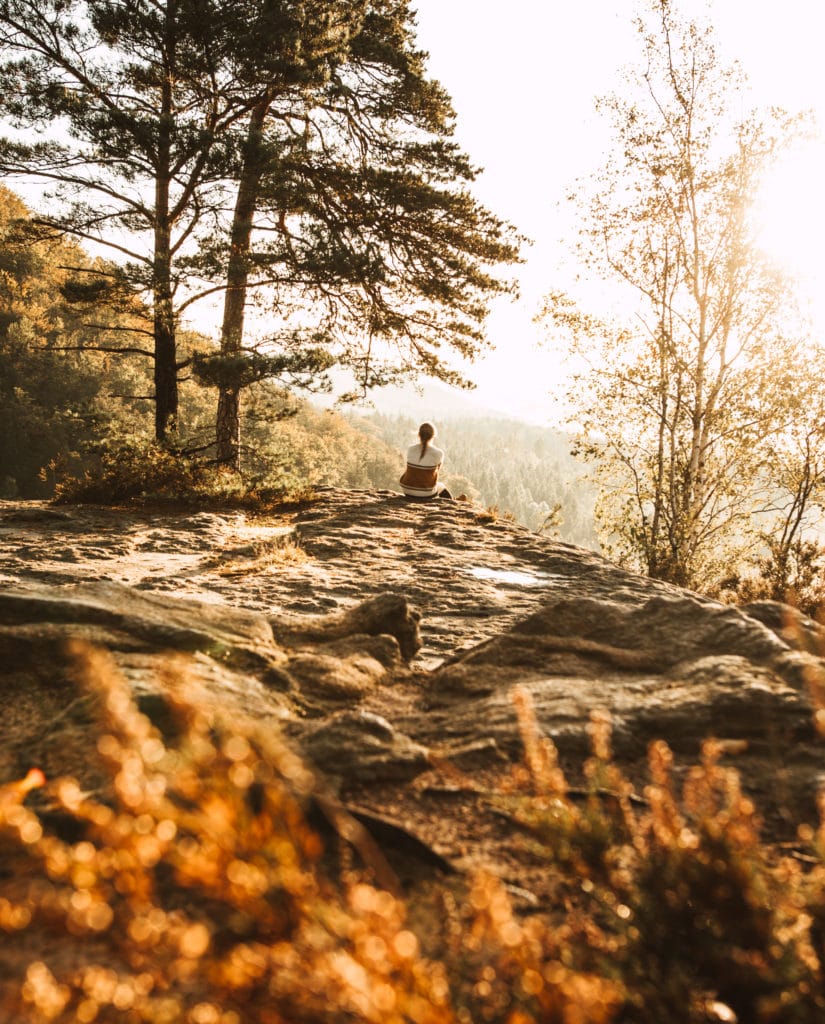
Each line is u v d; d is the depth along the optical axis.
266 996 1.33
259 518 13.05
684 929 1.71
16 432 58.28
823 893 1.69
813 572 12.91
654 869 1.78
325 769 2.73
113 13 14.42
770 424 17.31
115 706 1.34
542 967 1.49
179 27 14.57
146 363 66.81
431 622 6.93
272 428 63.34
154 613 3.98
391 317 18.89
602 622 4.18
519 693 2.15
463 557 10.48
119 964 1.66
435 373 19.70
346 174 17.31
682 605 4.20
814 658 3.57
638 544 17.48
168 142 14.20
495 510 14.71
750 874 1.69
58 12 14.70
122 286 15.38
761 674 3.47
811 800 2.63
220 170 14.71
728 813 1.83
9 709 3.21
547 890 2.15
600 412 18.69
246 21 15.59
